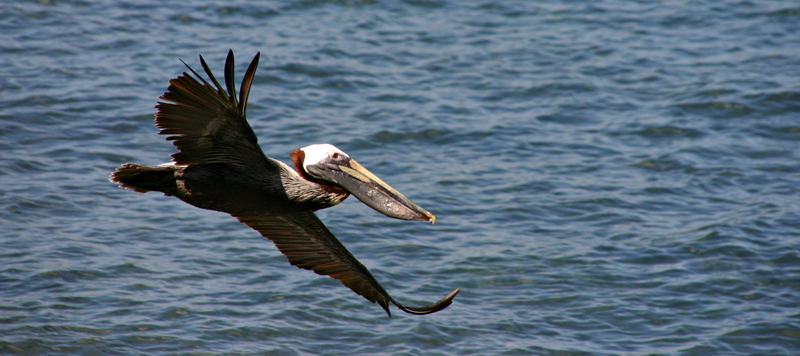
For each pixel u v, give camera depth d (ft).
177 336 39.14
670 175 58.80
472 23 88.48
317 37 82.02
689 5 95.66
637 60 79.92
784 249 48.03
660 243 49.11
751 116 68.74
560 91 72.90
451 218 51.88
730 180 58.18
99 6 87.35
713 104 70.49
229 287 43.80
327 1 91.50
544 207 53.57
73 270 44.06
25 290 42.06
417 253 47.80
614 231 50.70
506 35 85.51
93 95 67.46
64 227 48.65
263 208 25.12
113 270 44.47
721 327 41.16
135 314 40.70
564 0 96.58
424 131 64.44
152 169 23.65
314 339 39.75
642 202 54.60
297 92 70.33
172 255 46.60
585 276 45.62
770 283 45.03
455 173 58.08
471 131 64.85
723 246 48.39
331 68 75.05
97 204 51.80
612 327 41.29
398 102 69.41
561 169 59.16
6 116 62.44
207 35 81.66
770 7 94.58
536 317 42.09
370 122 65.57
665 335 40.47
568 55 80.74
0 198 50.80
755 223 51.37
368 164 58.90
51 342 38.06
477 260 47.03
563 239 49.73
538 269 46.34
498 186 56.29
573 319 41.98
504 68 77.41
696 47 83.56
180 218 51.11
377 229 50.39
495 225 51.31
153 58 75.72
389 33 84.48
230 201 24.72
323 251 28.04
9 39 77.36
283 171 24.98
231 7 88.79
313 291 43.88
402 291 43.78
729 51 82.33
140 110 65.62
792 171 59.88
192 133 23.03
